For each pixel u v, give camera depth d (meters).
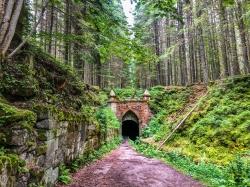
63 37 10.68
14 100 7.08
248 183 7.97
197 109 19.72
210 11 30.39
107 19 9.20
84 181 8.30
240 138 13.04
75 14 11.12
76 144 10.31
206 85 26.52
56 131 7.64
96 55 16.89
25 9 10.32
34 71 9.07
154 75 40.28
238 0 21.45
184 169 11.18
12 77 7.40
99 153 14.09
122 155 15.78
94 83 36.53
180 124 18.48
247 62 21.91
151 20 23.33
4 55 7.47
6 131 5.09
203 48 28.66
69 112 9.58
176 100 27.89
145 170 10.98
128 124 38.09
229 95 18.53
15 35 9.16
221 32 26.16
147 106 28.52
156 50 40.03
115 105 28.75
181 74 34.78
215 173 9.77
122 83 50.31
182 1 26.27
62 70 12.27
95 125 14.59
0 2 7.28
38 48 10.99
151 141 20.53
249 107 15.87
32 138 5.89
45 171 6.58
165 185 8.54
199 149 14.06
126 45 9.06
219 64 32.19
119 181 8.72
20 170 4.93
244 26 21.95
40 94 8.20
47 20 21.33
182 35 31.83
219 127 14.90
